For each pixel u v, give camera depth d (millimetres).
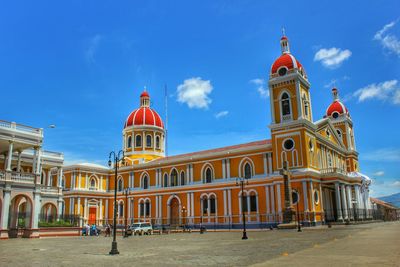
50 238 40375
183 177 62000
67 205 66375
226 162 56656
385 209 88625
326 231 34094
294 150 48281
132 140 73375
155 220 62438
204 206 57312
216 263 14828
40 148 43875
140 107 77812
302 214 45438
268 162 52125
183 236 39500
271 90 51656
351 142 69188
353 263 12398
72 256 19688
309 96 53281
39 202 42062
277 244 22641
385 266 11555
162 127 76625
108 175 72375
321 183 50062
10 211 43688
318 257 14484
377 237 23547
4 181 38844
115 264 15664
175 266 14297
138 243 29672
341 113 69188
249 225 51250
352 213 52094
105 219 68250
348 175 55594
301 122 47938
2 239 37750
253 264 13781
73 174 67625
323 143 55062
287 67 50781
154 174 65688
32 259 18359
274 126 50094
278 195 48250
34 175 42031
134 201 66750
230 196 54375
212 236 37031
